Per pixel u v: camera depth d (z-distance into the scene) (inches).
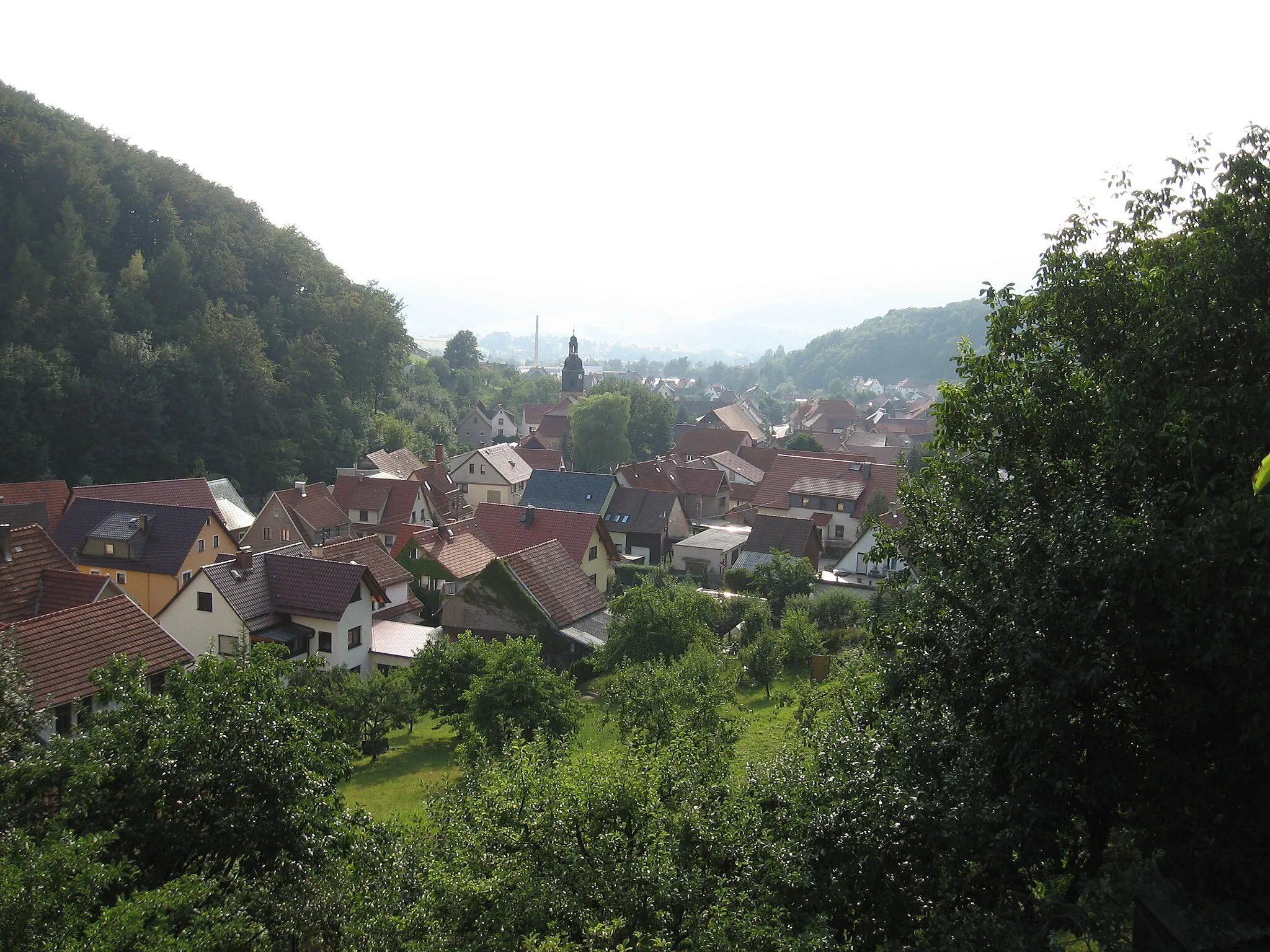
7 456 3107.8
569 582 1888.5
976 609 582.6
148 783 609.6
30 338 3393.2
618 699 1027.9
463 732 1255.5
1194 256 597.0
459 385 7810.0
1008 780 546.6
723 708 1040.8
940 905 509.4
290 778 641.0
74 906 485.1
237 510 2977.4
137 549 2080.5
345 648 1733.5
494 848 553.9
